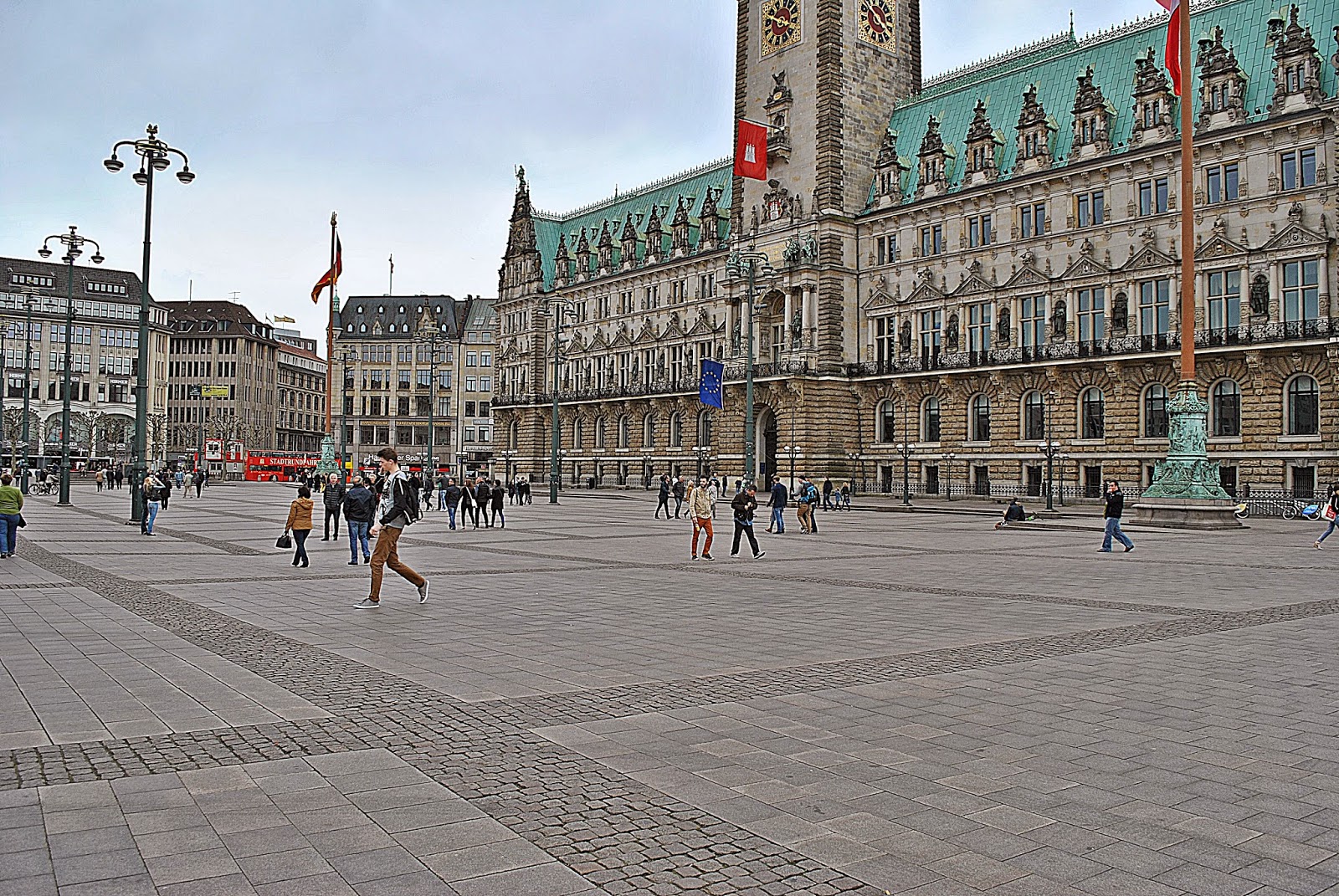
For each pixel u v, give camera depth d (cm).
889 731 1124
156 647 1603
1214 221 7169
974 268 8650
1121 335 7619
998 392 8412
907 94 10150
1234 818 854
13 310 17300
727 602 2198
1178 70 5353
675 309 11600
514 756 1020
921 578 2731
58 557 3072
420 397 19500
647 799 896
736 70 10631
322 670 1434
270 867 743
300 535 2920
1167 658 1564
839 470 9500
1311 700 1277
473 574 2761
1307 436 6638
